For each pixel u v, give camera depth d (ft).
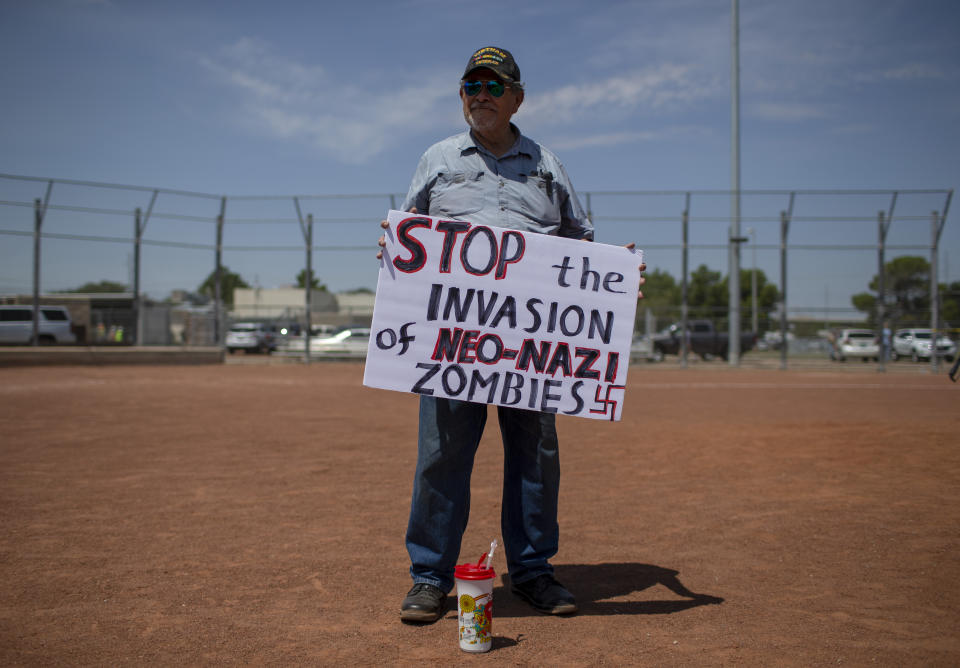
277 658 7.63
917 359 78.69
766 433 24.14
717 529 12.95
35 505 14.24
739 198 65.16
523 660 7.61
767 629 8.46
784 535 12.48
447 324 9.26
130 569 10.57
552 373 9.33
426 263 9.29
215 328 68.69
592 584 10.20
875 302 66.69
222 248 66.39
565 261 9.39
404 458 19.85
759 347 70.90
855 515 13.67
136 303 65.92
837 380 54.80
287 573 10.48
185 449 20.97
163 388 41.93
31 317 64.34
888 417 28.91
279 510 14.11
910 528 12.70
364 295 93.66
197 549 11.57
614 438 23.80
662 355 73.26
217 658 7.61
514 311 9.32
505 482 9.81
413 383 9.17
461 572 7.86
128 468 18.04
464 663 7.52
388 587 9.98
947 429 23.82
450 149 9.63
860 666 7.41
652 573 10.65
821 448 20.99
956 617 8.78
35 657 7.57
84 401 33.88
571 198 10.08
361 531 12.69
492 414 31.76
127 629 8.39
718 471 18.20
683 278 66.28
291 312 75.25
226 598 9.46
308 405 33.53
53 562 10.82
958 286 66.44
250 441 22.58
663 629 8.50
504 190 9.48
